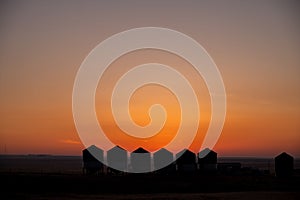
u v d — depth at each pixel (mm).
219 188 61031
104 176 79500
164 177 77750
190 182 68375
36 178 69062
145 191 57938
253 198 49562
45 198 49188
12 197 49719
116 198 49875
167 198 49719
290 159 82188
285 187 62344
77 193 55031
